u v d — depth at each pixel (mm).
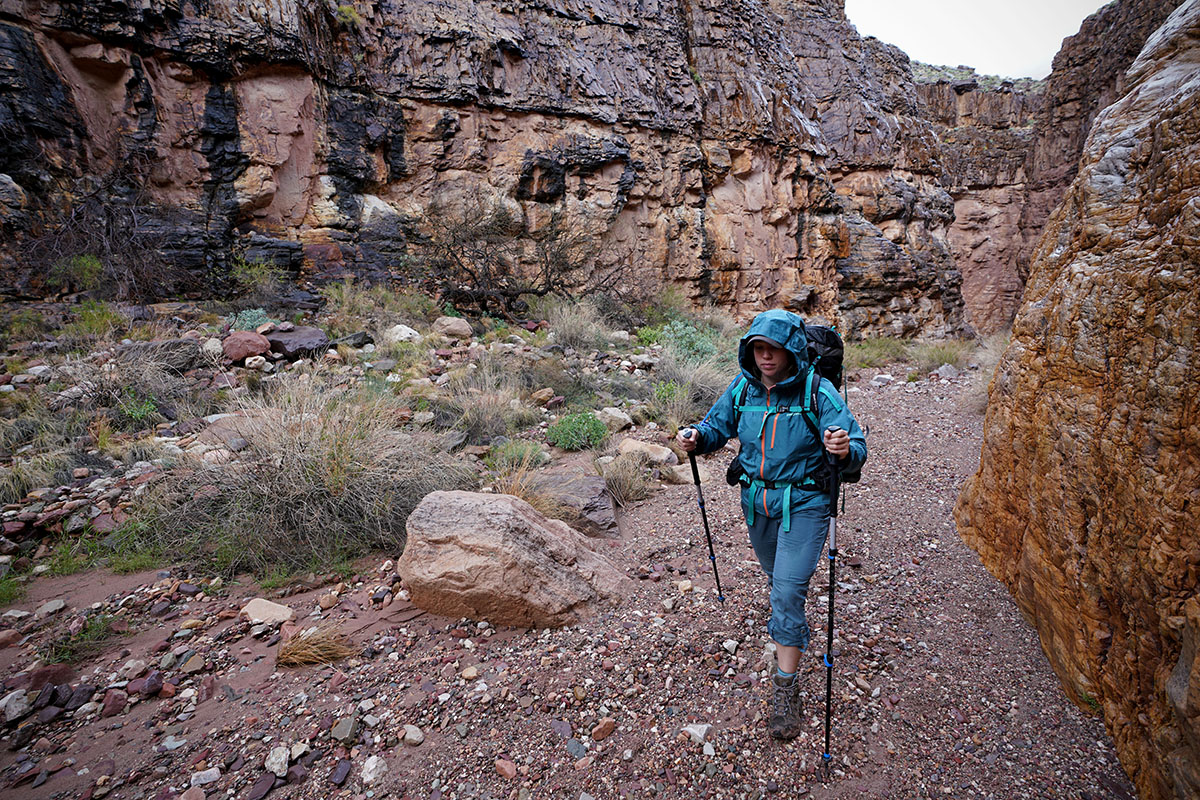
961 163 33531
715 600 3375
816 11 23594
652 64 15547
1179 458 1912
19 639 3061
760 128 17359
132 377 6094
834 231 19359
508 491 4387
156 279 8320
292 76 10047
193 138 9227
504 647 2990
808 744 2338
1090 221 2766
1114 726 2240
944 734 2391
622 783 2191
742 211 17297
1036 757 2256
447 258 11281
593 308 11781
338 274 10289
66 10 7961
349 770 2264
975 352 13539
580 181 13938
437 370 7656
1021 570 3119
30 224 7586
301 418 4703
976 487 3969
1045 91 32531
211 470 4391
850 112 22188
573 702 2588
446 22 12375
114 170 8367
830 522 2332
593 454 5898
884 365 13516
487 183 12734
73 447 4988
